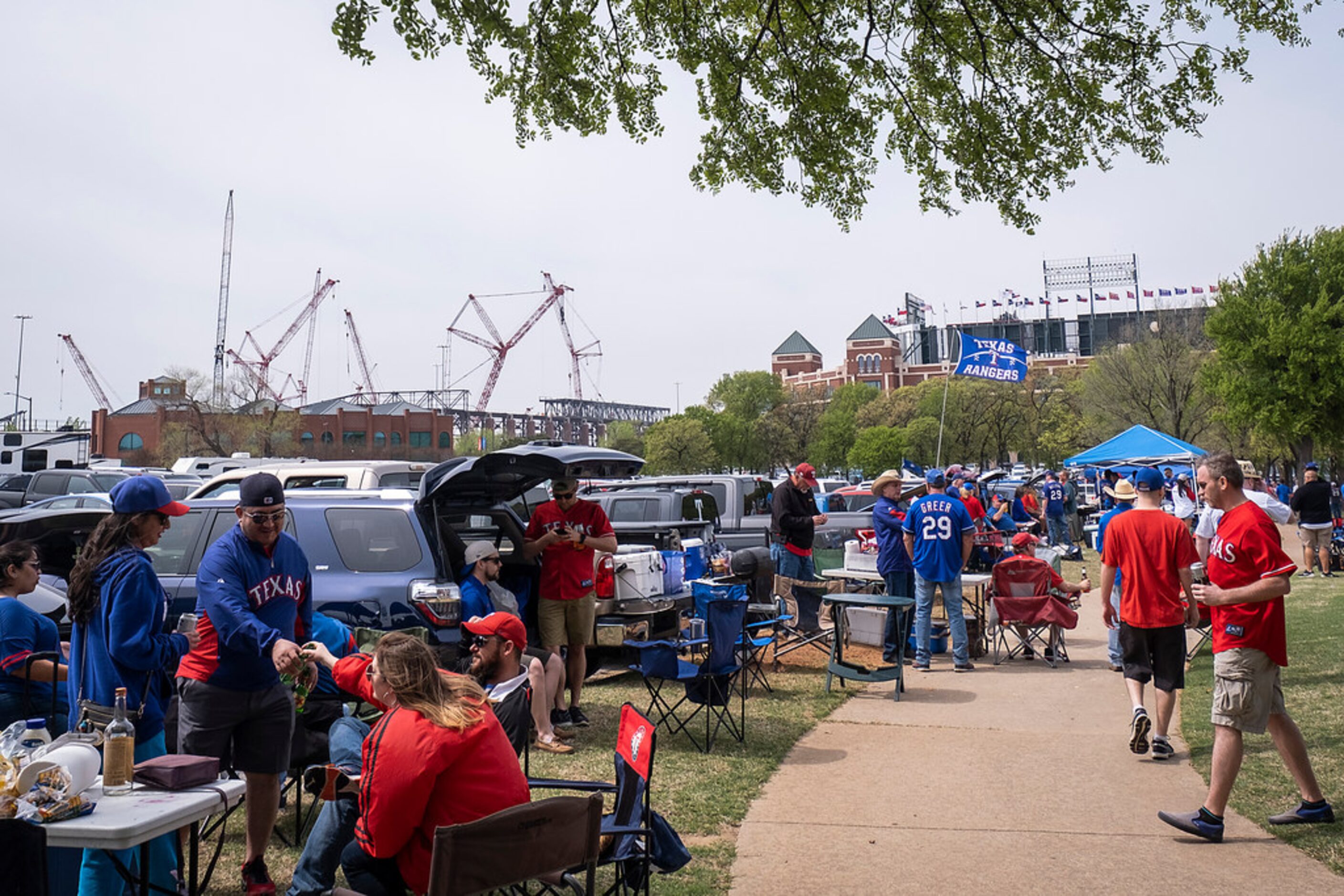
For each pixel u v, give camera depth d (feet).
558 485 25.38
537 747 22.99
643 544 34.30
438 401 654.12
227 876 15.99
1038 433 218.59
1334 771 20.13
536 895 13.48
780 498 37.86
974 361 77.05
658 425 319.68
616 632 28.19
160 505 14.17
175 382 280.92
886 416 288.30
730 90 27.73
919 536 34.45
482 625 17.88
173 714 18.75
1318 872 15.52
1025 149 27.76
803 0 27.32
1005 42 27.09
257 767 14.73
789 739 24.76
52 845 10.41
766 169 28.68
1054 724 26.25
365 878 11.82
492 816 9.90
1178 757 22.76
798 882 15.69
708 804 19.44
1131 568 23.00
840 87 27.25
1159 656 22.86
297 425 302.86
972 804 19.60
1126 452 58.34
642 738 12.89
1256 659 17.02
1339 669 30.12
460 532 27.78
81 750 11.40
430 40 23.58
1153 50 26.13
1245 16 24.93
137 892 12.87
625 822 12.79
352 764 14.40
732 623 23.94
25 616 16.71
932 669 34.71
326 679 18.20
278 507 14.84
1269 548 16.72
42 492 69.67
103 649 13.66
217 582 14.42
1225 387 120.67
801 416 307.78
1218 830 17.19
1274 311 117.19
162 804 11.25
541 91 27.04
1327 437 116.67
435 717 11.30
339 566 22.53
